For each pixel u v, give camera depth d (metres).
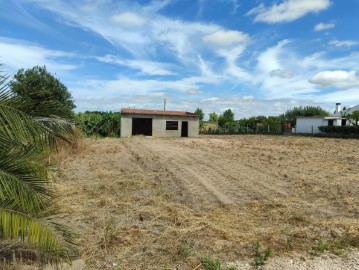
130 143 23.70
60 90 22.33
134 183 9.43
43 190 3.63
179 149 19.94
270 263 4.45
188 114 35.12
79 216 6.29
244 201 7.77
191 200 7.71
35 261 4.05
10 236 3.40
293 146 22.81
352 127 38.00
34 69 21.30
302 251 4.88
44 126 3.55
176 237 5.32
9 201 3.40
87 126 31.77
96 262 4.36
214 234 5.49
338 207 7.37
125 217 6.29
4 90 3.29
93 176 10.45
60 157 11.81
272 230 5.73
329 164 13.83
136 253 4.68
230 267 4.29
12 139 3.35
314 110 60.62
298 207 7.27
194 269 4.23
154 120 32.94
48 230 3.55
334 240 5.32
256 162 14.09
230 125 52.88
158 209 6.85
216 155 16.67
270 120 49.41
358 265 4.44
